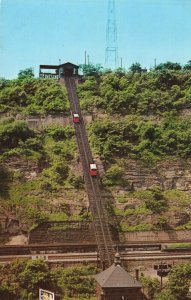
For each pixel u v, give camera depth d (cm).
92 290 11294
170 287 10775
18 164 15350
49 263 12100
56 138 17012
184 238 14450
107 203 14862
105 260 12281
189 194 15975
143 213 14588
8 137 15988
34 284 10812
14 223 13800
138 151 16612
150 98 18850
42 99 18525
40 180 15050
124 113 18412
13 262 11362
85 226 13800
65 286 11269
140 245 13512
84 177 15262
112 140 16625
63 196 14575
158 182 15988
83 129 17438
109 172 15612
